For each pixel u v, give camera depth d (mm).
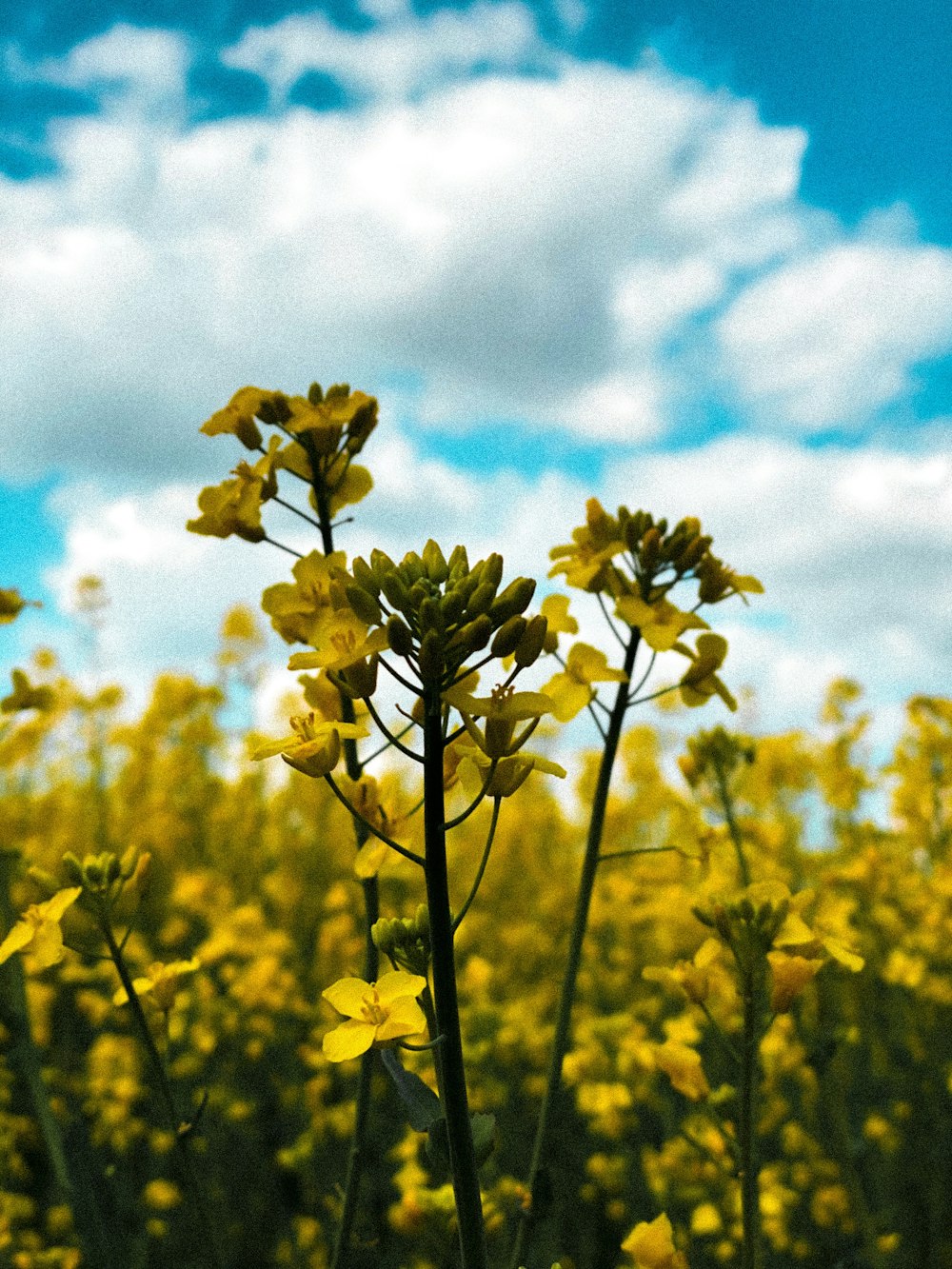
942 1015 670
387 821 294
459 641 222
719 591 332
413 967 254
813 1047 419
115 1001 321
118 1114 605
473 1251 223
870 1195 565
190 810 1070
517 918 957
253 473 323
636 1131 610
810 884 755
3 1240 470
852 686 880
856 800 770
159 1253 562
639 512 334
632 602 318
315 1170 589
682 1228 486
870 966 614
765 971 323
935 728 718
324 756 231
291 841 946
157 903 958
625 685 325
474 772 241
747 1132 290
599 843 325
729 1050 295
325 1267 500
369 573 233
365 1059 316
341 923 701
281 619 290
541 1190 312
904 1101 637
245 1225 595
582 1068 555
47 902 319
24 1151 611
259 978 648
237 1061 703
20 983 408
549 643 335
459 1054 223
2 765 493
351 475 329
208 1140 609
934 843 717
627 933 814
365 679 229
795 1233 582
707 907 299
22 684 440
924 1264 538
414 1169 407
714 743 409
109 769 1271
